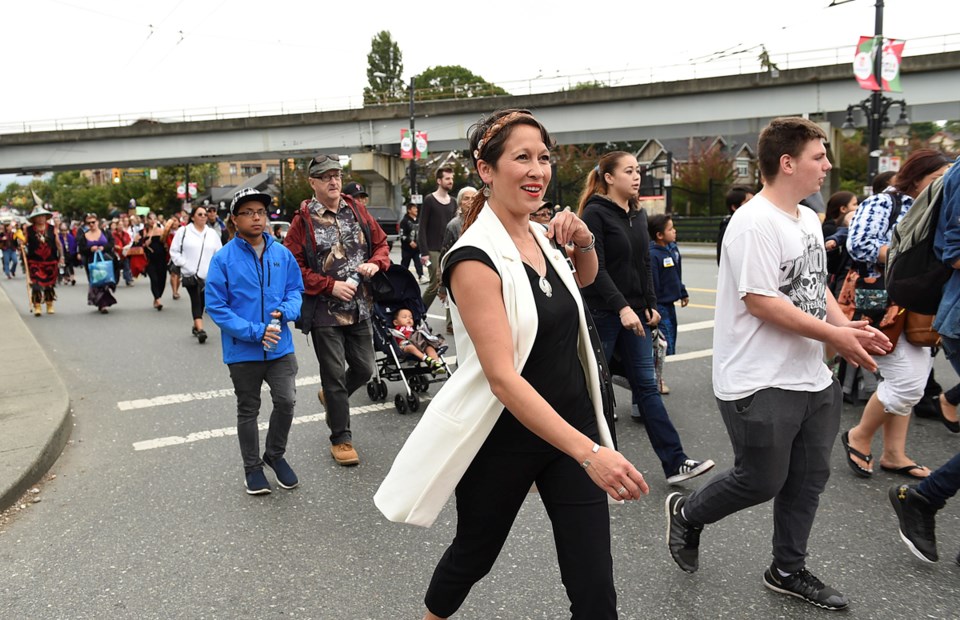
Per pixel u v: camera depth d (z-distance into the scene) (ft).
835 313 10.47
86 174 425.69
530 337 7.13
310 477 16.19
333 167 16.81
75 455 18.04
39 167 146.00
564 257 8.00
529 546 12.51
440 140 130.41
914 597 10.69
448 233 26.58
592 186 15.48
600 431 7.68
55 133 139.03
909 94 97.66
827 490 14.66
